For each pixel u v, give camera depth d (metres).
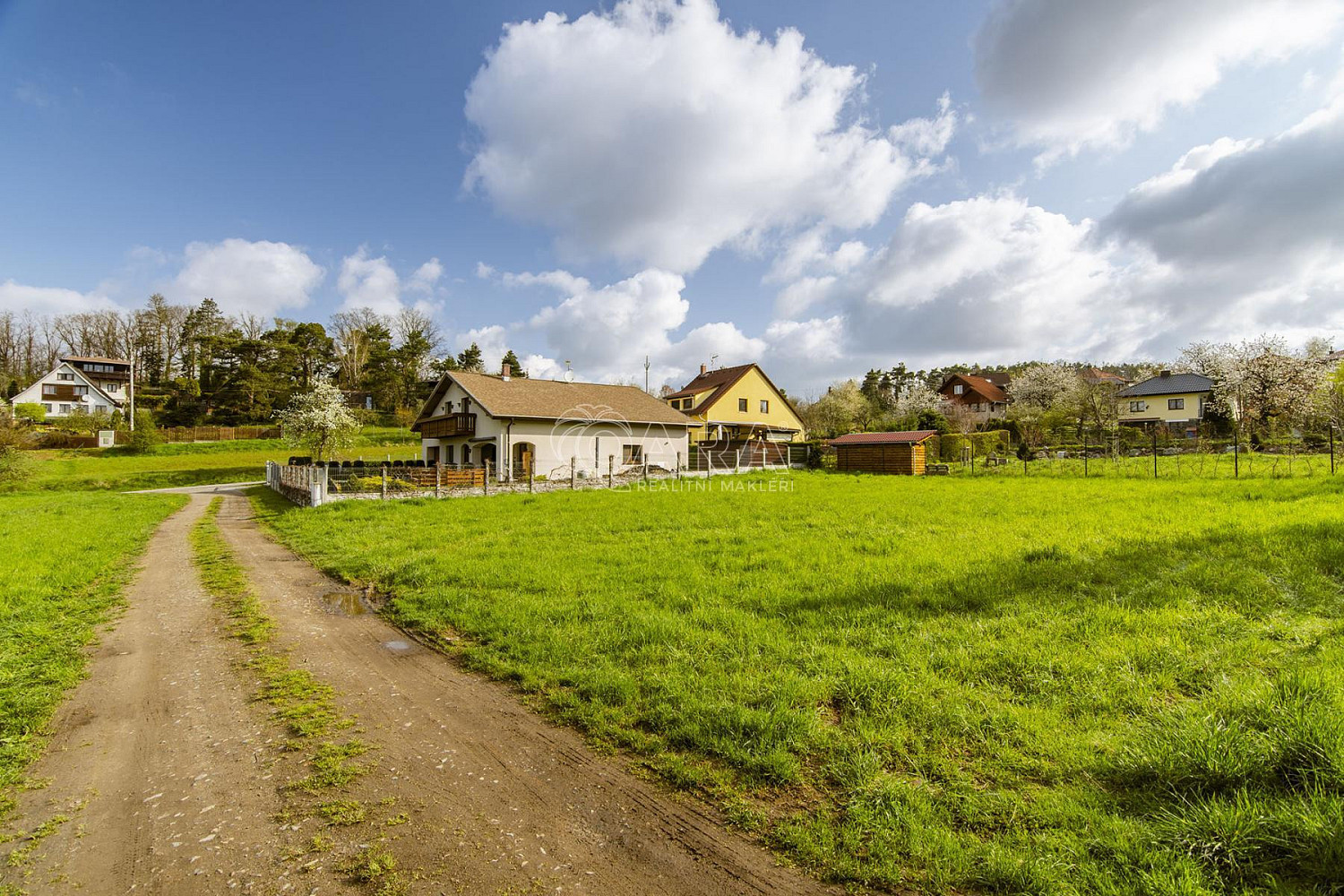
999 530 10.73
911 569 7.99
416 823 3.32
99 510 19.59
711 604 6.87
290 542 13.09
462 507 17.84
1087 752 3.58
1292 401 33.69
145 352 81.81
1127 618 5.64
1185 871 2.55
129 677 5.52
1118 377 71.38
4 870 2.94
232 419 64.88
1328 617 5.45
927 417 48.06
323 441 37.28
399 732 4.41
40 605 7.64
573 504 18.06
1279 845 2.62
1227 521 10.04
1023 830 3.00
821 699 4.50
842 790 3.47
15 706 4.80
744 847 3.09
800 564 8.75
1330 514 9.88
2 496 27.17
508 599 7.49
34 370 79.19
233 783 3.74
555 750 4.11
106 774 3.86
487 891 2.78
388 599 8.16
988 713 4.09
